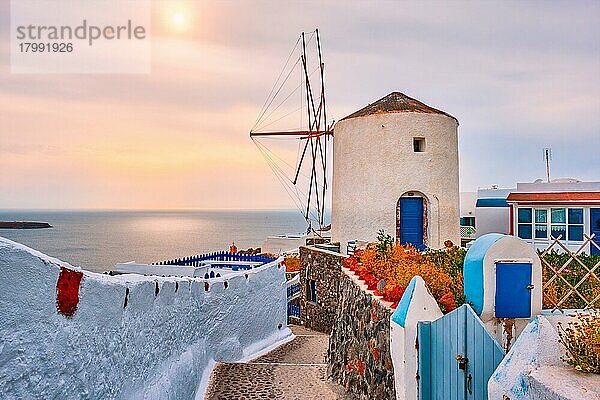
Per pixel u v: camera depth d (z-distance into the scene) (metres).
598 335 4.74
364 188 20.00
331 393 10.67
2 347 3.82
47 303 4.45
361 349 10.30
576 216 18.28
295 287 24.16
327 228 33.69
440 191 19.86
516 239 6.63
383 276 11.08
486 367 5.68
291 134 24.91
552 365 4.72
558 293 7.71
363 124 20.06
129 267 18.80
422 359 7.14
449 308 7.62
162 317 8.15
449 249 14.36
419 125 19.67
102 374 5.65
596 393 4.08
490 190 28.98
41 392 4.35
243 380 11.13
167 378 8.16
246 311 14.18
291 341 16.75
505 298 6.57
